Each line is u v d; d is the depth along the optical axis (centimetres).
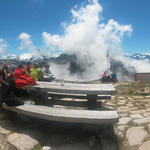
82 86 464
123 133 366
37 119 443
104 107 580
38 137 354
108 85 484
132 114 482
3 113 475
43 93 475
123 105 611
